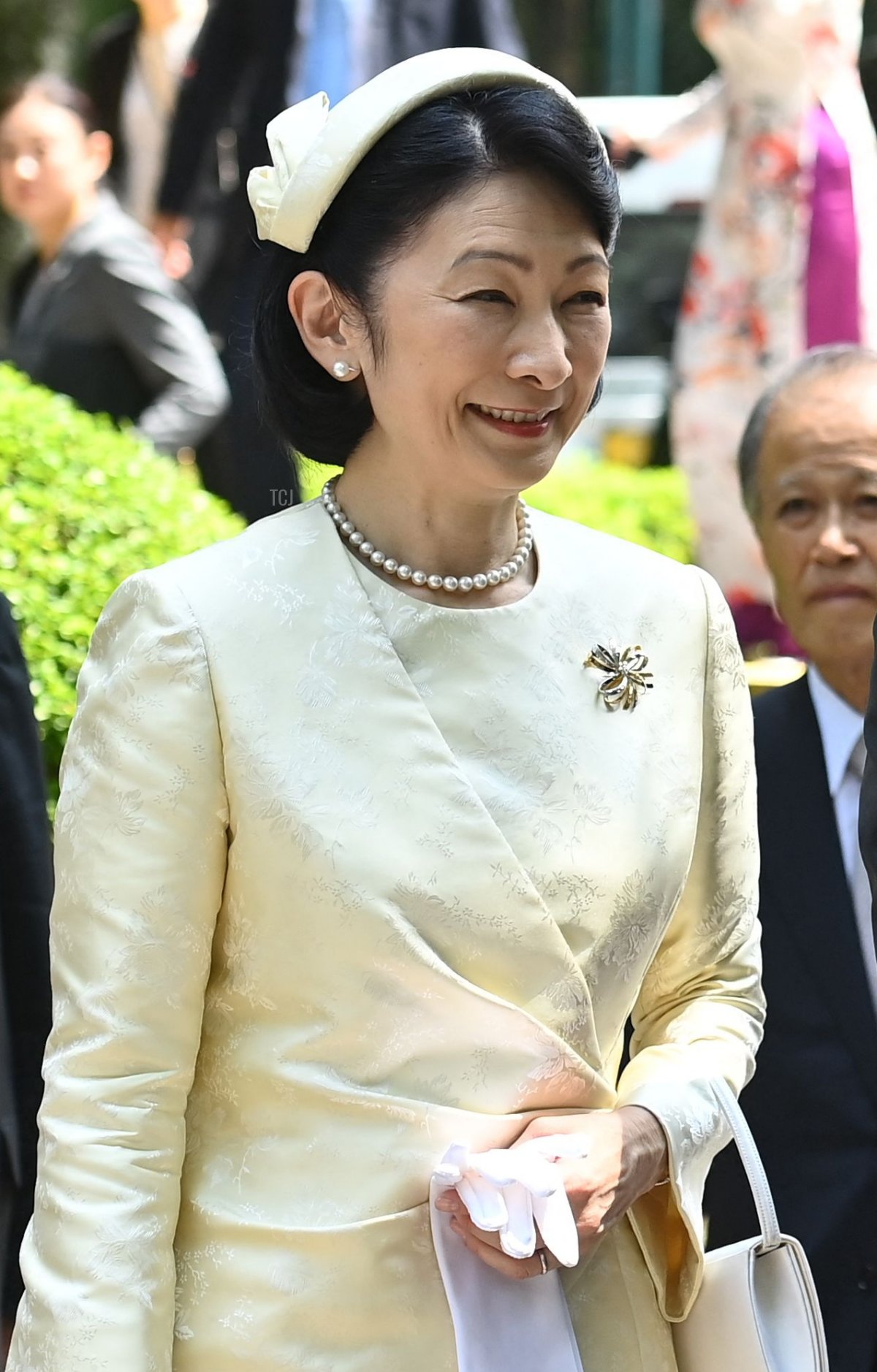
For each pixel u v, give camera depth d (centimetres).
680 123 2162
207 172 2236
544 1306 692
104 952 692
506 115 680
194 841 692
